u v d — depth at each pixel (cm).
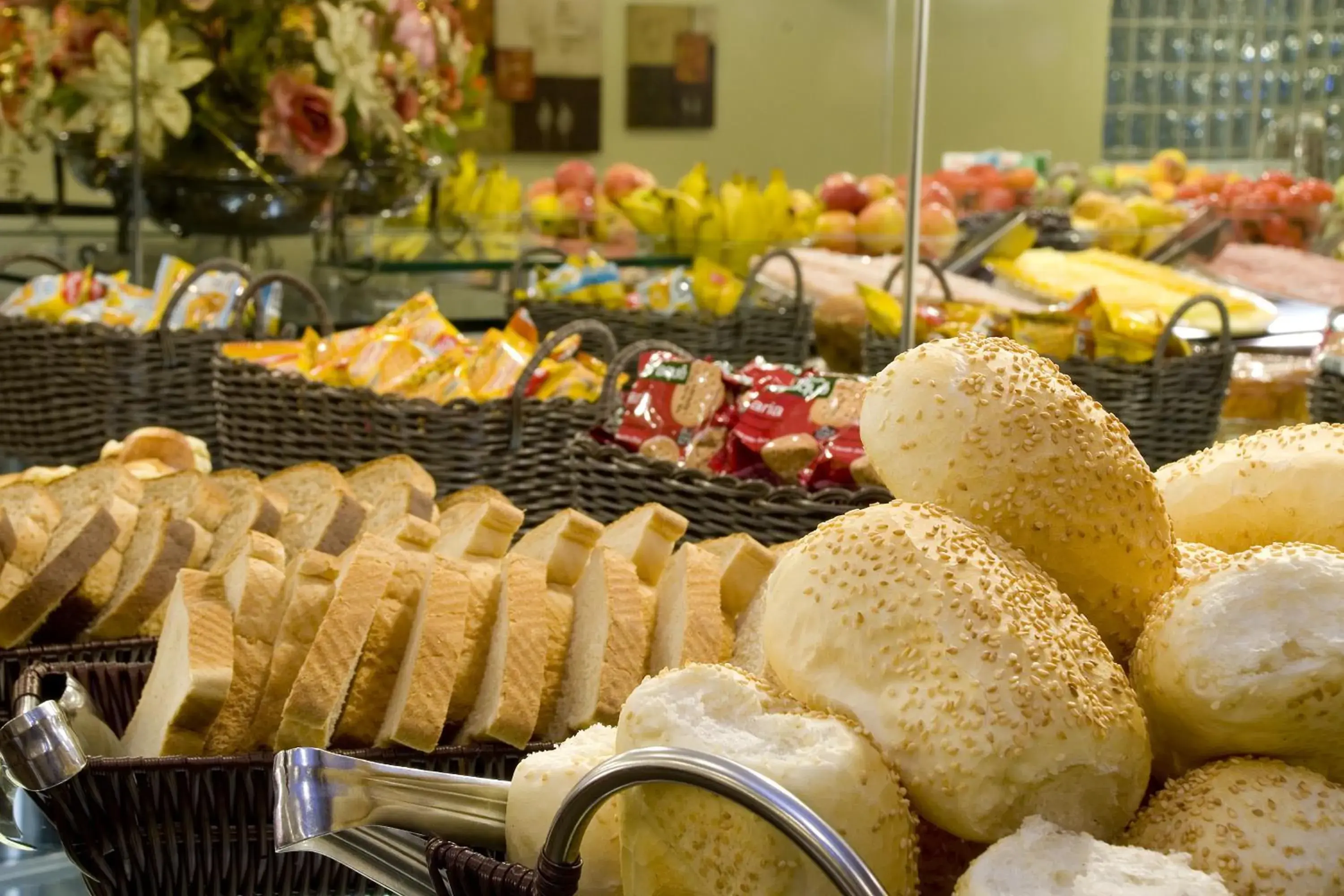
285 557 117
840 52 492
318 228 274
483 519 121
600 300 274
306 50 254
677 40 480
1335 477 78
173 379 222
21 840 101
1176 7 422
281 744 96
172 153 258
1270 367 211
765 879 59
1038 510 70
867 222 307
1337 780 65
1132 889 55
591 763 75
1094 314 196
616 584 106
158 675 106
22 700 97
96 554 132
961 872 65
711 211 307
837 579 66
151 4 249
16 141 271
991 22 465
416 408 176
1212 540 82
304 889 94
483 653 106
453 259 283
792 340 267
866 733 63
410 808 77
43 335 222
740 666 106
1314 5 373
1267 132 388
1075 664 62
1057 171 381
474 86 290
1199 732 64
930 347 75
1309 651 61
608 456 154
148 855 91
